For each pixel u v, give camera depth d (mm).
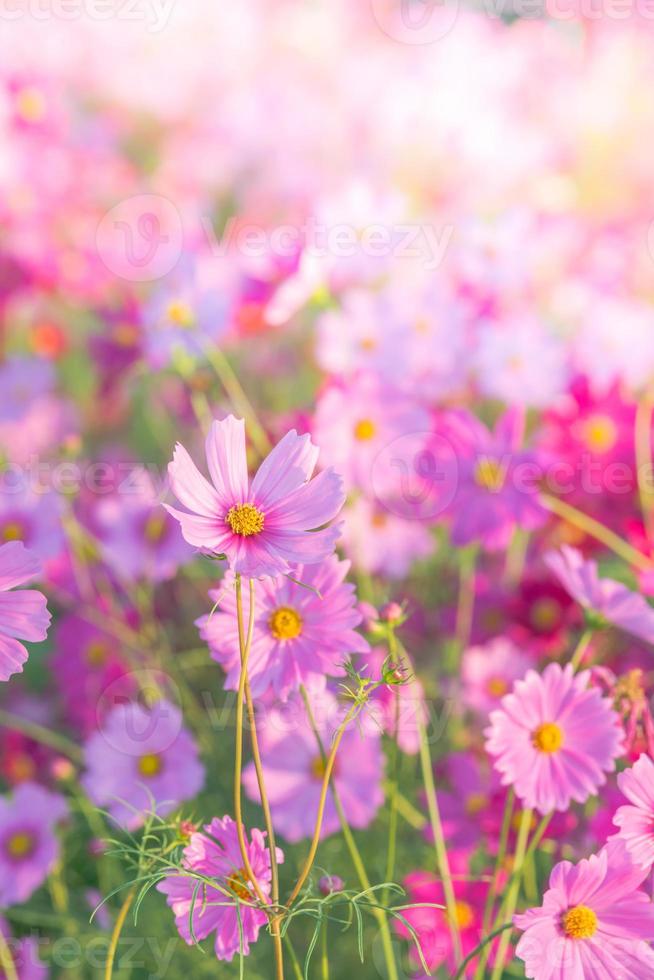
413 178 2836
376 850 1709
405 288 1820
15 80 2559
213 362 1804
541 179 2764
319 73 3201
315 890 1449
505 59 2869
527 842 1556
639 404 1781
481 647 1765
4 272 2580
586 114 2873
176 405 2162
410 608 1819
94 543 1884
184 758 1635
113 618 1892
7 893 1646
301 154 3113
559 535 1812
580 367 1854
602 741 1429
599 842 1469
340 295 1874
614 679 1468
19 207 2561
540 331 1820
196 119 3324
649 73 2920
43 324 2762
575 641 1719
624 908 1381
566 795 1427
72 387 2779
